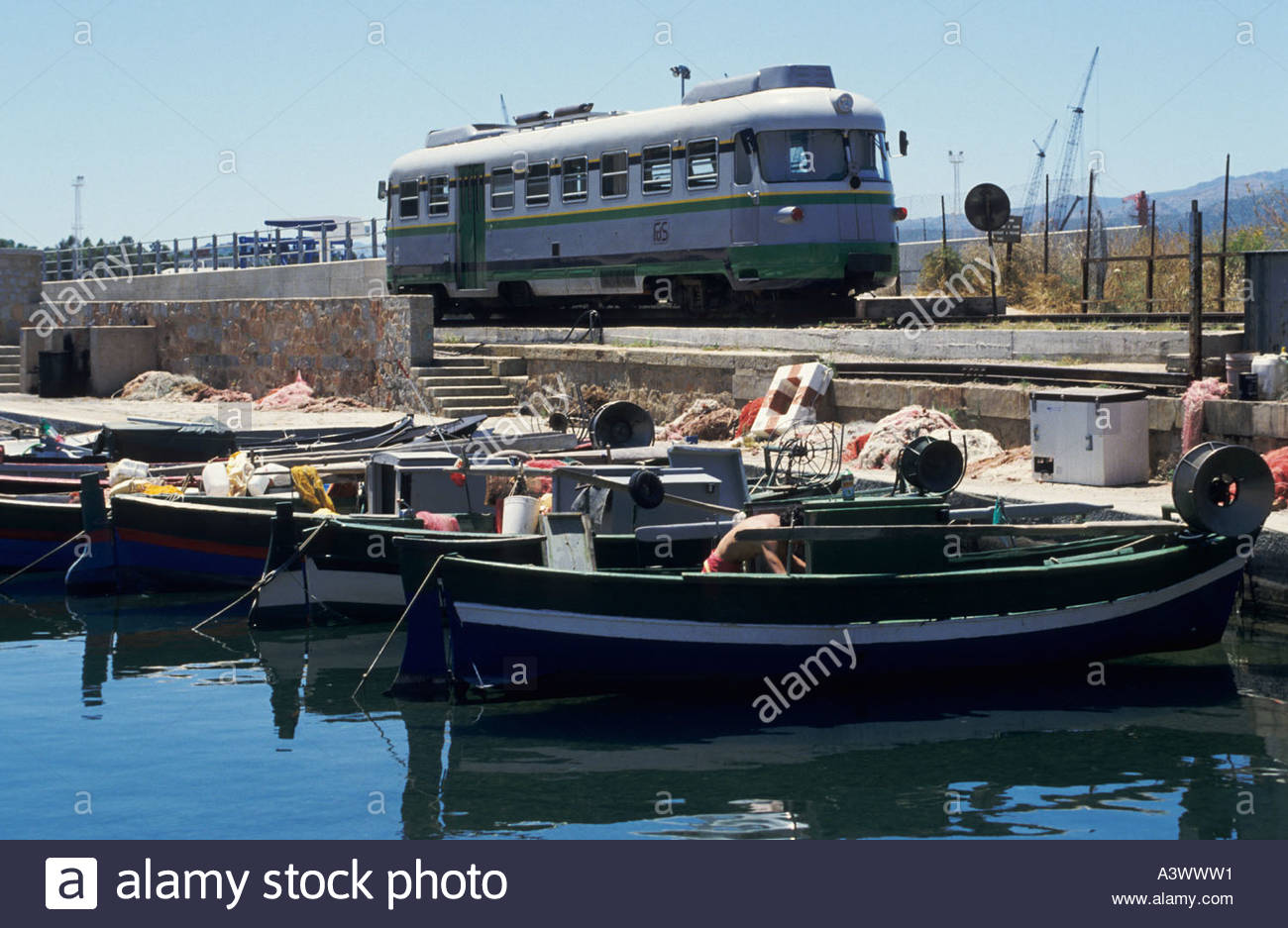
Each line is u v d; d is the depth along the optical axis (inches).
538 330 1063.0
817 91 905.5
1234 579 467.2
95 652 518.9
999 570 442.9
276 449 765.9
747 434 797.9
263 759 389.7
